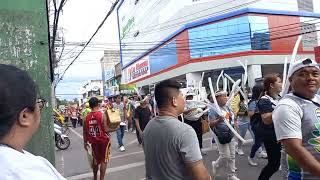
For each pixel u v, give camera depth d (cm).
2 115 125
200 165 272
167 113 297
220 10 3083
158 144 284
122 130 1194
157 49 4000
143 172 837
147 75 4419
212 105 659
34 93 134
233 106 853
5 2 340
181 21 3412
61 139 1395
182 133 274
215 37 3005
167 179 276
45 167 124
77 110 3080
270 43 2886
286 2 3038
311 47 3130
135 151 1150
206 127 976
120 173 841
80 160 1086
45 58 352
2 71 128
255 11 2867
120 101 1761
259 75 2819
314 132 262
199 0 3244
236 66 2869
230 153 654
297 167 277
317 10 3266
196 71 3080
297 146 254
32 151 342
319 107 270
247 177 709
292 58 405
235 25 2900
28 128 133
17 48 342
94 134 682
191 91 956
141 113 1021
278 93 524
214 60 2989
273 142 525
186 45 3203
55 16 888
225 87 727
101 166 686
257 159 857
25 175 117
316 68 273
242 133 884
